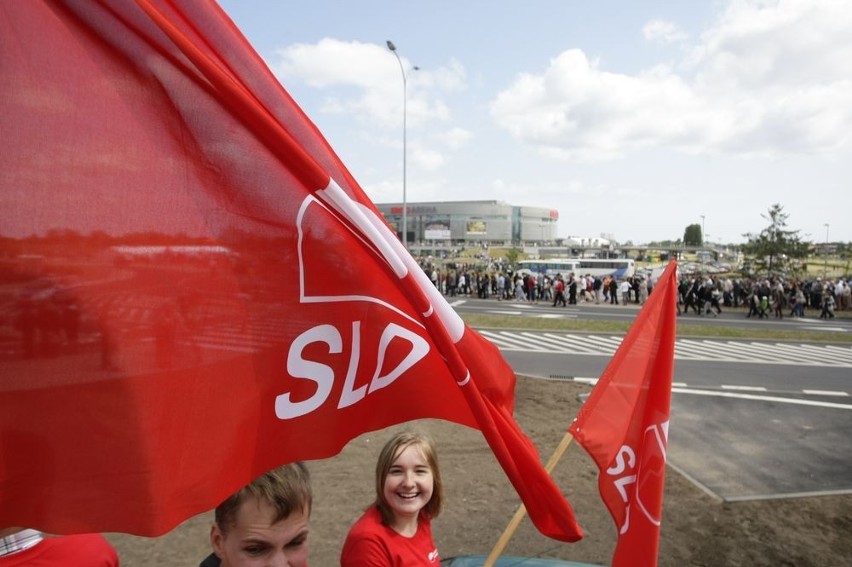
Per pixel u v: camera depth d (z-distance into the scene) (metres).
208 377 1.33
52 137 1.16
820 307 29.78
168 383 1.27
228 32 1.50
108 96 1.22
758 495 6.61
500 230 141.12
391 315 1.64
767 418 10.02
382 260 1.59
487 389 1.85
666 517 5.98
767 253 40.12
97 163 1.20
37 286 1.13
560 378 12.76
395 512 2.44
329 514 5.65
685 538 5.52
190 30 1.45
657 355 3.01
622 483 2.90
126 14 1.24
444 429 8.33
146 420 1.24
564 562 3.78
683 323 23.97
